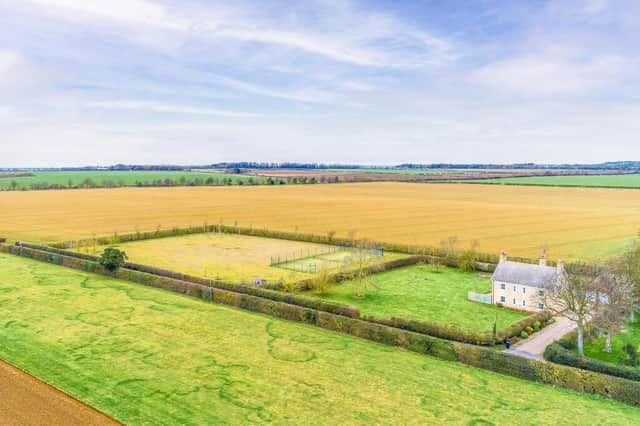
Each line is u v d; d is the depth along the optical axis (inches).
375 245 4217.5
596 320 2063.2
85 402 1537.9
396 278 3437.5
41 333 2145.7
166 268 3526.1
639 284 2508.6
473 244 4197.8
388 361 1935.3
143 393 1610.5
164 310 2536.9
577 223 5546.3
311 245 4606.3
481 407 1573.6
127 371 1777.8
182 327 2276.1
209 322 2358.5
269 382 1721.2
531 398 1641.2
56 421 1409.9
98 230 5167.3
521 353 2075.5
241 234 5241.1
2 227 5300.2
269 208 7194.9
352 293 3006.9
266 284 2888.8
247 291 2770.7
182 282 2903.5
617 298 2111.2
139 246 4463.6
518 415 1525.6
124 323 2314.2
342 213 6648.6
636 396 1596.9
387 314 2586.1
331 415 1504.7
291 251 4284.0
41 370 1760.6
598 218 5905.5
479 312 2659.9
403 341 2080.5
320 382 1729.8
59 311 2476.6
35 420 1409.9
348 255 4116.6
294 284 2933.1
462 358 1935.3
